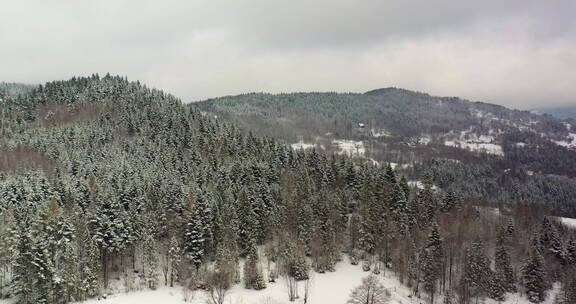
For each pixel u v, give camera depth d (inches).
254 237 4040.4
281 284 3651.6
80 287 3105.3
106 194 3725.4
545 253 4471.0
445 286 3939.5
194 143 6471.5
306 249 4084.6
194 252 3659.0
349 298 3440.0
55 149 5940.0
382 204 4626.0
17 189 4237.2
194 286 3464.6
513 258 4421.8
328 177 5433.1
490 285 3742.6
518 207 6422.2
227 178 5024.6
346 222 4574.3
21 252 2955.2
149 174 4901.6
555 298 3750.0
